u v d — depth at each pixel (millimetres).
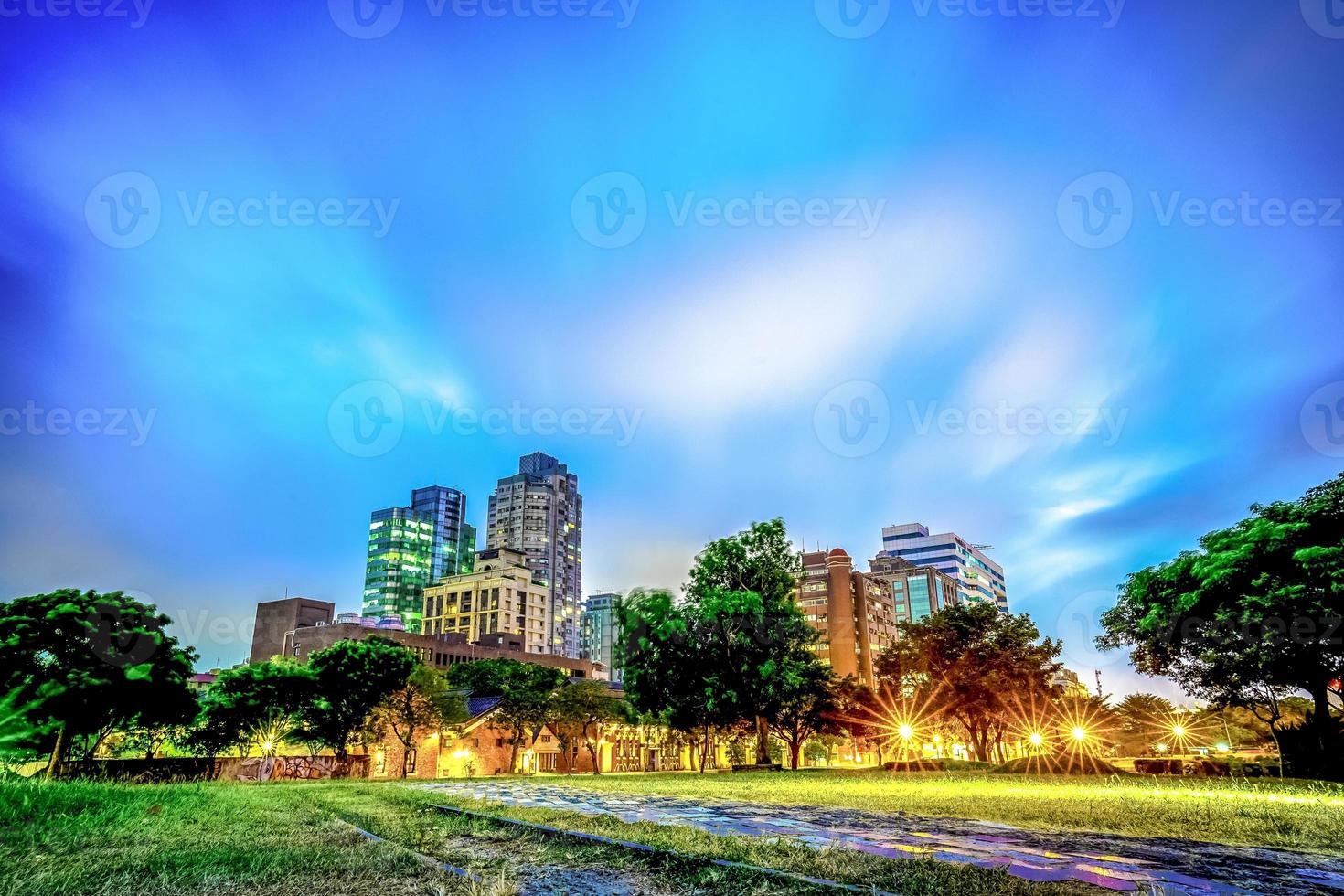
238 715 39406
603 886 5738
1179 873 6145
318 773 42719
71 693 27406
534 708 57719
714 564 40688
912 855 6820
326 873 6031
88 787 12086
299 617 117250
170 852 6703
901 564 172625
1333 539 22891
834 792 16609
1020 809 11586
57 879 5516
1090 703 77938
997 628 52031
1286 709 35000
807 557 129750
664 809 11711
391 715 46719
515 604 155500
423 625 164625
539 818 9750
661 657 36688
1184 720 97188
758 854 6754
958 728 78875
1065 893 5230
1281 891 5480
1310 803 13156
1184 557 27875
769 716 40500
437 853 7238
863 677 120625
